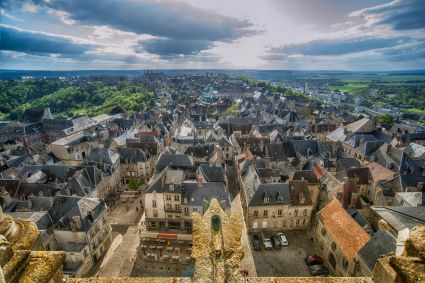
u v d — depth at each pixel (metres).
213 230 12.35
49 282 8.12
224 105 189.50
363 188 61.69
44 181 63.00
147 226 53.66
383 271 9.09
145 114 148.00
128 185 72.56
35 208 49.47
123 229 53.31
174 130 132.75
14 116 188.75
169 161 66.12
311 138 96.81
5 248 7.38
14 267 7.42
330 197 53.62
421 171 64.69
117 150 79.31
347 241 37.53
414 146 80.75
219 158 73.69
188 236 48.91
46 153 91.06
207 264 10.63
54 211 45.44
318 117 154.38
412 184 54.75
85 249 41.47
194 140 93.19
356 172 62.28
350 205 50.06
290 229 51.78
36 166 65.56
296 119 138.25
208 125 120.25
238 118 127.25
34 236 8.96
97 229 44.97
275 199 50.41
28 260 8.10
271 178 62.00
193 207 51.47
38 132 124.38
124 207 61.41
